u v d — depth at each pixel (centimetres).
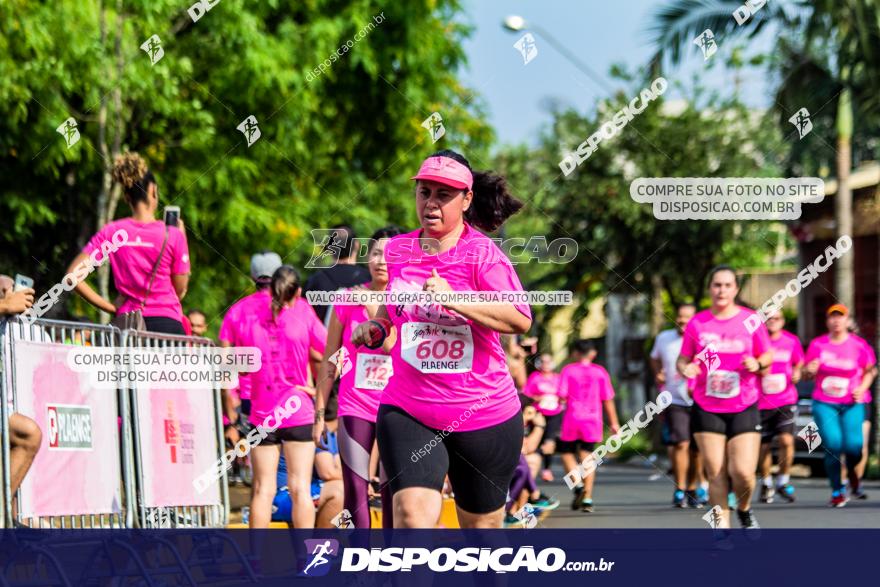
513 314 552
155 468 785
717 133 2748
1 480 645
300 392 874
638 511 1403
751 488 970
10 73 1439
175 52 1695
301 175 2020
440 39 2239
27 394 666
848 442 1466
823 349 1479
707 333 963
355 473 822
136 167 877
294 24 1975
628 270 2944
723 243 2827
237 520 1066
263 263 1052
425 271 569
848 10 2030
